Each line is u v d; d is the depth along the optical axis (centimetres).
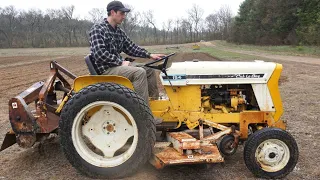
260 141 423
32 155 523
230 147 462
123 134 440
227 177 433
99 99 414
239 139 473
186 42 10744
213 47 6103
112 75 429
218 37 11650
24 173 458
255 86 473
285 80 1334
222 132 457
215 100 479
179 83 466
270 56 2919
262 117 463
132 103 413
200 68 465
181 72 465
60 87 545
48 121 456
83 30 10138
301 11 4762
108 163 427
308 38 3953
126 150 449
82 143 436
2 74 1833
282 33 5178
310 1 4606
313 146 546
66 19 10200
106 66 455
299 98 951
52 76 507
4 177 446
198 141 428
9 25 9800
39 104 458
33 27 10088
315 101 905
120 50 499
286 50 3744
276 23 5250
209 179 428
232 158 494
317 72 1608
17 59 3403
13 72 1953
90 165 426
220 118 476
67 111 420
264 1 5869
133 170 424
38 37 9606
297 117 733
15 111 451
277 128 429
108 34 463
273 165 430
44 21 10231
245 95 487
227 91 480
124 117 436
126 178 431
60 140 427
